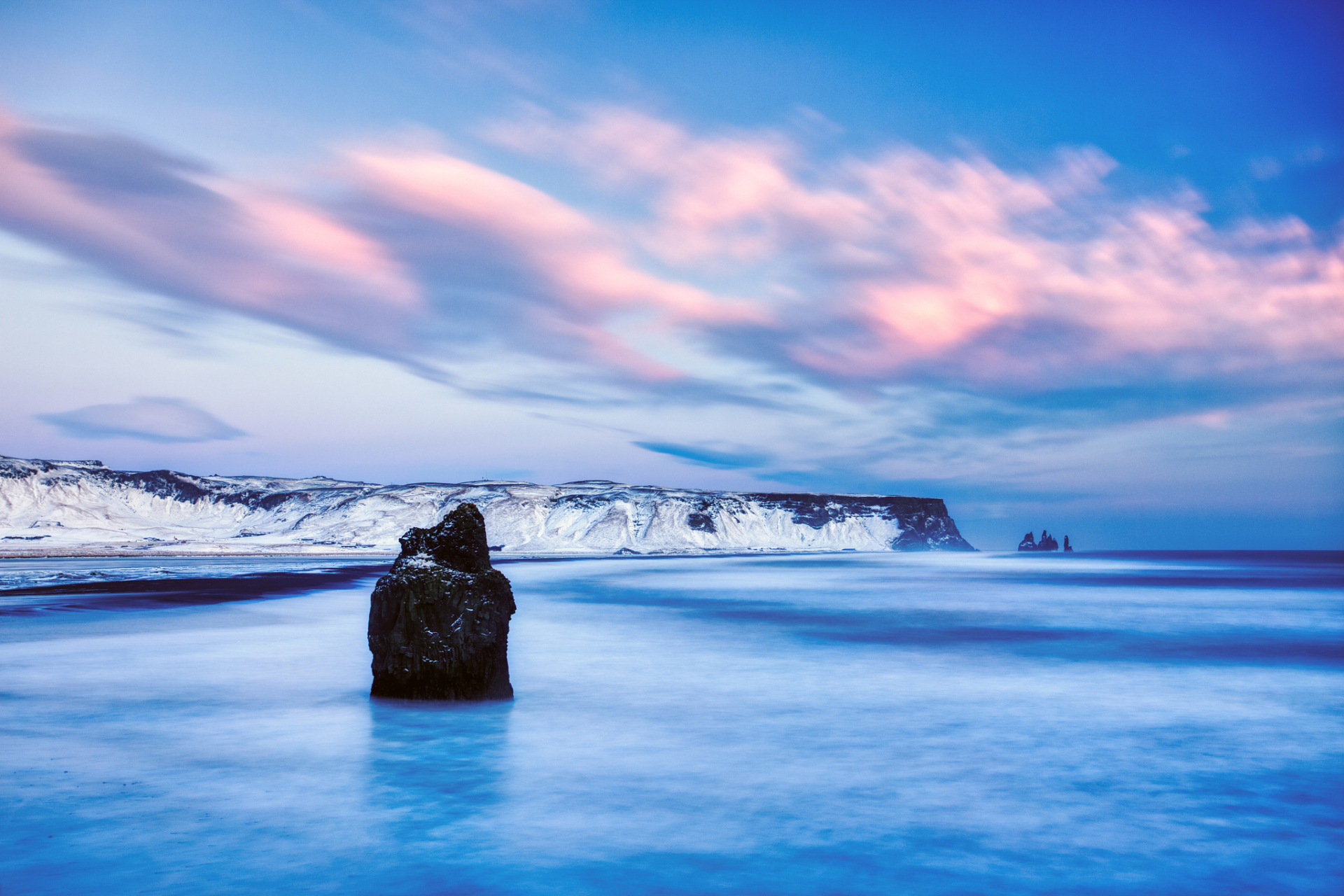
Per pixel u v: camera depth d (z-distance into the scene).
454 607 13.14
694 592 50.00
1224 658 20.55
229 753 10.05
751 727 12.04
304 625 25.45
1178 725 12.35
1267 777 9.48
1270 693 15.40
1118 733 11.80
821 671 17.91
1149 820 7.93
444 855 6.83
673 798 8.52
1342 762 10.18
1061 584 63.22
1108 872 6.62
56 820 7.56
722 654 20.77
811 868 6.65
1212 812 8.18
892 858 6.90
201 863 6.55
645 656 20.28
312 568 75.69
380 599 13.39
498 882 6.27
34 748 10.26
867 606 39.41
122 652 19.25
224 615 28.95
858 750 10.64
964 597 46.19
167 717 12.05
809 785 9.02
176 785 8.70
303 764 9.63
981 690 15.58
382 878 6.31
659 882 6.32
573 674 17.22
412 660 13.01
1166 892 6.23
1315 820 7.92
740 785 9.04
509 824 7.66
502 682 13.60
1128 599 44.91
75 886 6.05
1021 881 6.43
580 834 7.39
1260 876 6.58
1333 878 6.52
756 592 49.72
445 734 11.11
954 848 7.12
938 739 11.33
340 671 16.45
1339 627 28.86
